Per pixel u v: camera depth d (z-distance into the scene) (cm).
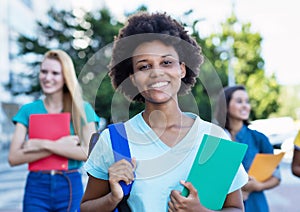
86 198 183
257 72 2205
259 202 332
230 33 1972
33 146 300
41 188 304
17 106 1964
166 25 169
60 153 298
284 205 741
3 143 2038
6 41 2092
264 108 2284
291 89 3234
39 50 1664
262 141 343
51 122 303
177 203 161
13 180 1216
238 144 163
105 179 176
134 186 166
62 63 314
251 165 331
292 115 3222
